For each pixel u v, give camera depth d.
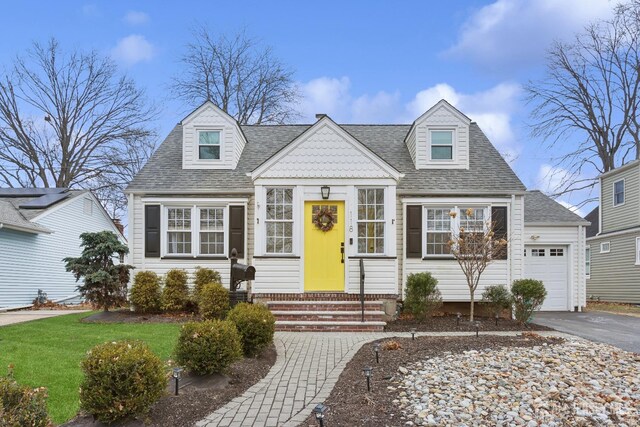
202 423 4.47
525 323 10.75
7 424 3.24
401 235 12.70
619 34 24.61
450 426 4.30
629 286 19.27
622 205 20.05
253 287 11.16
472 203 12.60
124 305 12.76
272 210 11.46
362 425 4.33
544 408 4.74
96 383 4.32
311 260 11.34
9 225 14.91
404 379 5.71
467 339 8.20
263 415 4.69
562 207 16.31
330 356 7.41
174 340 8.09
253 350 7.02
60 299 18.88
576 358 6.69
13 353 6.94
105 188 29.02
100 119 29.09
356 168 11.39
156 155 14.41
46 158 28.02
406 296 11.26
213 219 12.97
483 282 12.43
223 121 13.92
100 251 11.95
